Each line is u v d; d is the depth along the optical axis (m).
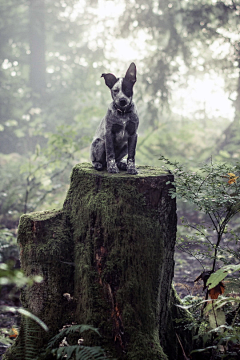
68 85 17.25
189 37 11.60
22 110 16.64
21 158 13.60
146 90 12.18
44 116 15.98
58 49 19.05
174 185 3.15
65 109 16.09
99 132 3.75
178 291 4.82
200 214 8.02
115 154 3.79
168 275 3.34
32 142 15.09
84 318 2.99
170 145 10.79
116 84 3.33
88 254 3.09
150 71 12.14
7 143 16.70
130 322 2.89
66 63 18.70
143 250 3.06
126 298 2.94
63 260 3.21
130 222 3.07
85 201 3.26
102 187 3.23
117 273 2.98
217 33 11.11
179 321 3.26
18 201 8.77
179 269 5.87
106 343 2.88
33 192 8.50
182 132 11.18
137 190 3.18
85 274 3.05
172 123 14.72
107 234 3.05
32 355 2.75
